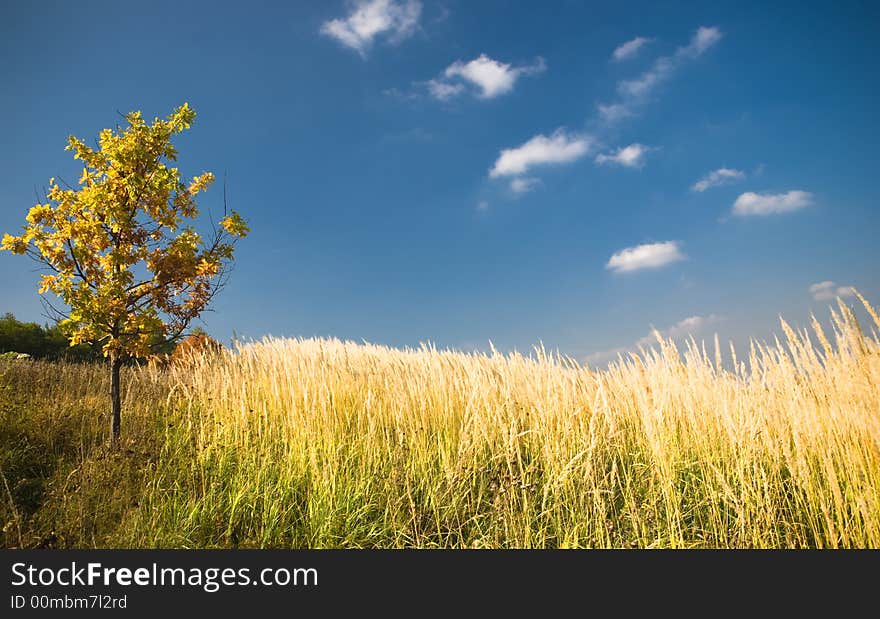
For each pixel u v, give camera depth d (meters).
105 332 7.58
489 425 6.79
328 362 9.30
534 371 7.55
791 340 5.32
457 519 5.47
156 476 6.17
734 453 5.34
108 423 8.42
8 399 8.46
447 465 5.96
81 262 7.36
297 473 6.36
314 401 7.14
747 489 5.04
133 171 7.58
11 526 5.20
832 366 4.98
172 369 11.34
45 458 7.08
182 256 7.70
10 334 17.11
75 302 7.13
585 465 5.48
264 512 5.61
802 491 5.16
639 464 5.84
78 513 5.38
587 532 5.03
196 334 13.13
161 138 7.80
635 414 6.61
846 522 4.63
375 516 5.71
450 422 7.23
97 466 6.28
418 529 5.38
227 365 10.19
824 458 4.84
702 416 6.07
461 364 8.52
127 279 7.43
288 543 5.30
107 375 11.70
